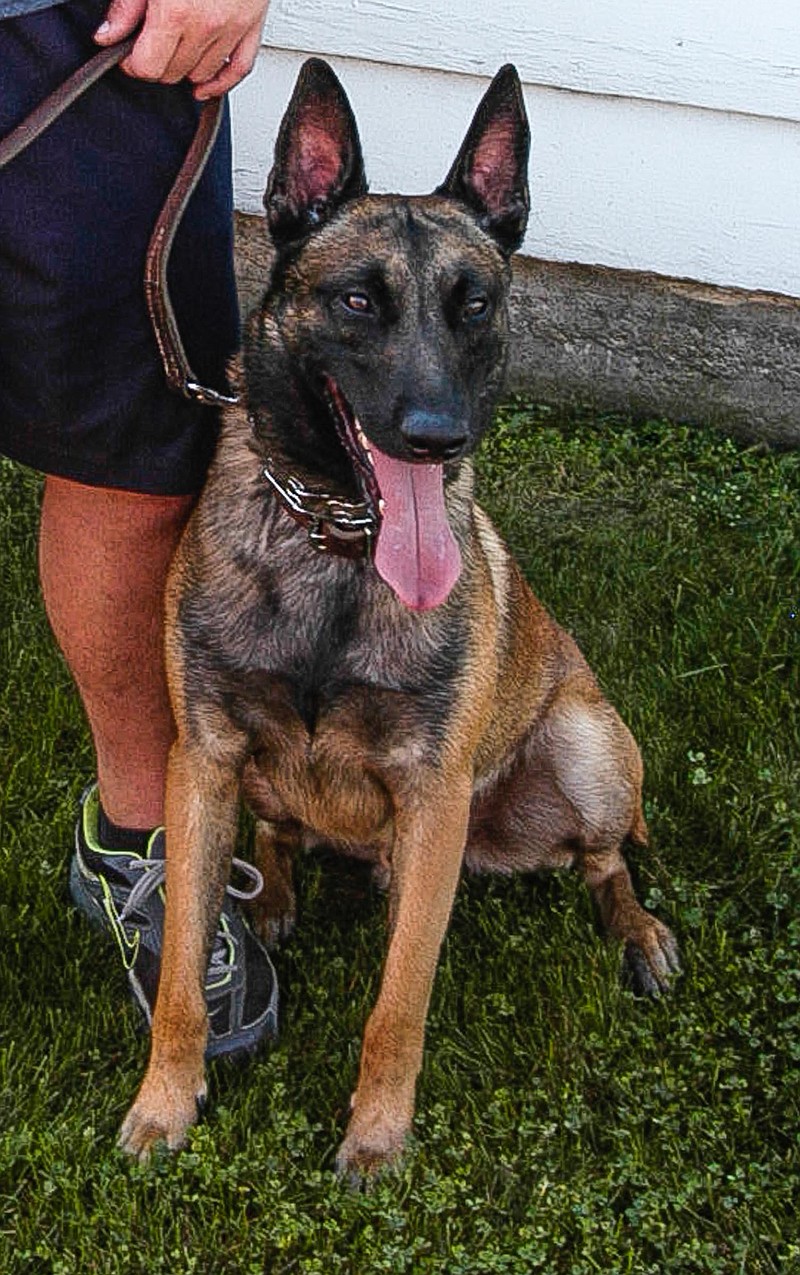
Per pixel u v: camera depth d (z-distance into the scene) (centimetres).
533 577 438
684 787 371
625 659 411
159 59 238
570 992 312
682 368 504
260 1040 299
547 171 490
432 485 269
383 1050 277
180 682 280
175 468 281
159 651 299
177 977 278
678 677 402
